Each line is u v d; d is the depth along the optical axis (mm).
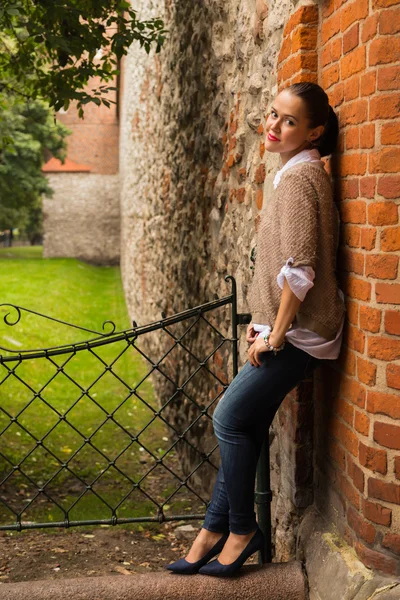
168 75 6672
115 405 7199
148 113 9336
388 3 2084
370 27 2148
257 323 2453
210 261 4672
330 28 2514
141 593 2494
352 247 2352
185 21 5484
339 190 2475
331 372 2605
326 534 2582
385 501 2217
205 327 4832
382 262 2162
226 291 4164
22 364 8484
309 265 2201
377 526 2242
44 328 11164
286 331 2262
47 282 17219
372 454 2234
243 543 2521
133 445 5949
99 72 5352
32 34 4664
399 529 2203
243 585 2514
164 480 5141
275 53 3068
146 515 4344
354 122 2295
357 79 2256
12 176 26453
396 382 2172
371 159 2176
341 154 2439
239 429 2471
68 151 32688
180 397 5766
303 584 2521
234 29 3908
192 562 2594
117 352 10164
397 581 2176
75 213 30938
